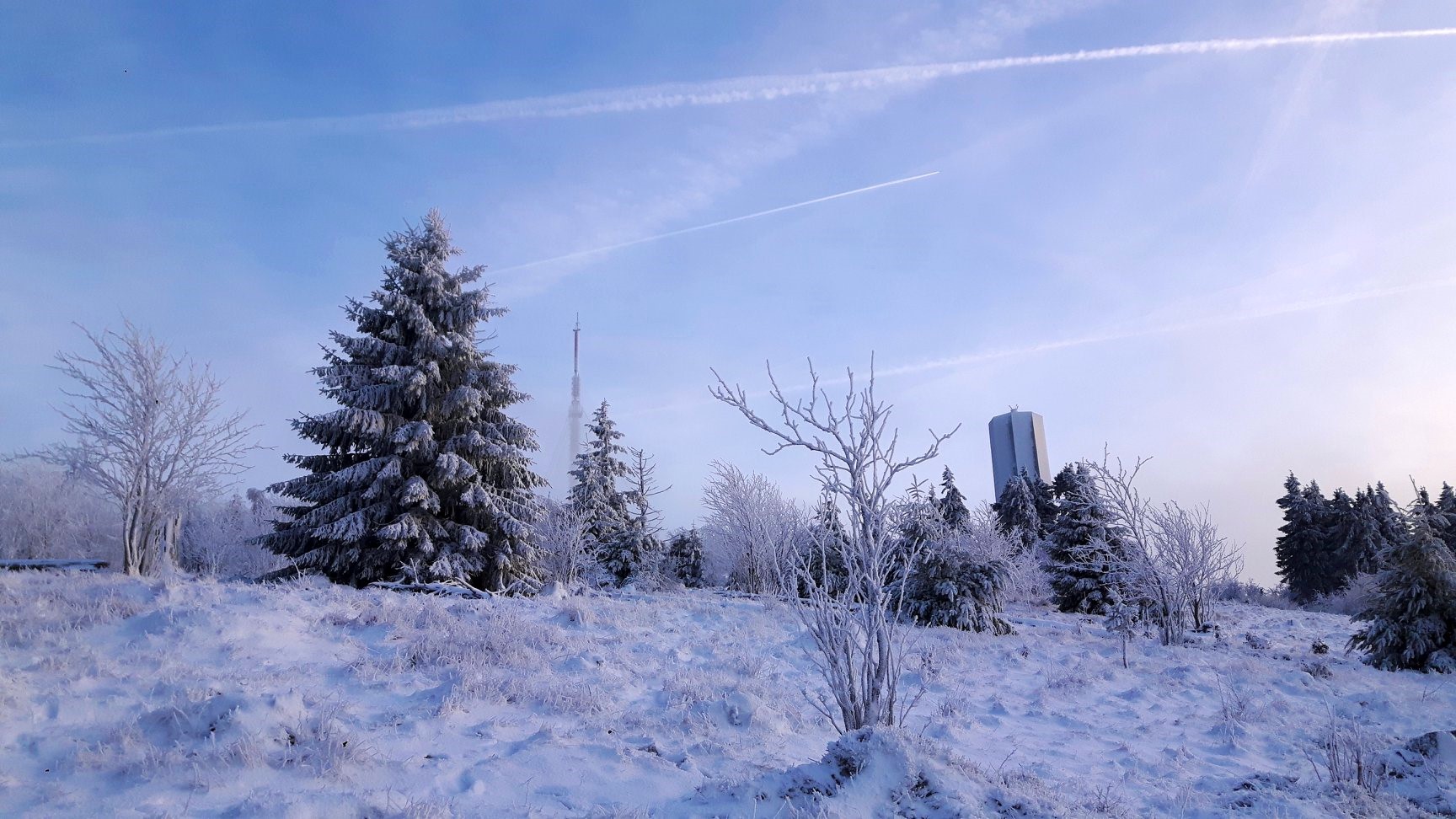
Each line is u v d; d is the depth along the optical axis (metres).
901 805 4.23
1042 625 20.41
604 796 4.76
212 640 7.82
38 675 6.07
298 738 5.02
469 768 5.05
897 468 6.48
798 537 18.77
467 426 21.81
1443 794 5.55
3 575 10.38
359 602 11.07
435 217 23.06
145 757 4.59
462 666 7.79
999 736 7.89
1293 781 6.08
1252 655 15.24
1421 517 14.08
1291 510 52.03
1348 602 33.22
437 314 21.97
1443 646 13.39
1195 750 7.64
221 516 27.42
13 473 19.14
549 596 17.03
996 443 91.44
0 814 3.86
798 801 4.35
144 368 14.05
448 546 19.98
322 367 20.75
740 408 6.62
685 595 25.08
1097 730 8.41
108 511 19.08
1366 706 9.85
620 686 8.19
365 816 4.10
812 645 12.43
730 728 6.70
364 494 19.61
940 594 16.75
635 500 39.47
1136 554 19.84
